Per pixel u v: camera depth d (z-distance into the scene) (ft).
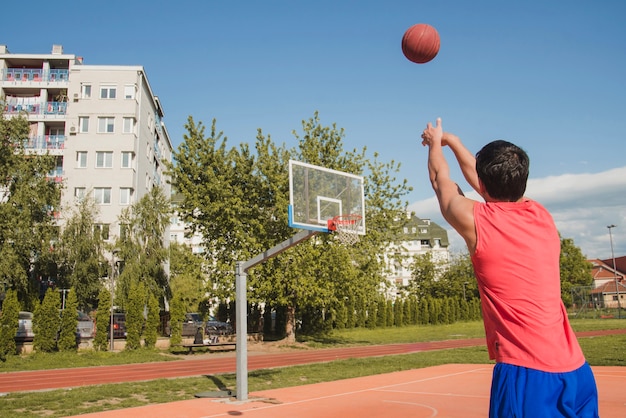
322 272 94.53
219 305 129.39
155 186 129.49
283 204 90.79
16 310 81.87
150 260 123.75
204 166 96.94
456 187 7.76
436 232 311.06
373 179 106.42
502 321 6.94
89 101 147.13
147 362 78.84
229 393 42.73
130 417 33.86
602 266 313.73
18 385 54.85
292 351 94.43
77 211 131.54
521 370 6.72
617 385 43.42
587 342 89.10
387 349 96.84
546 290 6.86
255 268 92.32
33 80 151.02
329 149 99.25
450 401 38.01
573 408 6.61
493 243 6.97
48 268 110.93
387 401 38.34
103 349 89.76
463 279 215.72
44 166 101.71
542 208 7.32
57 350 87.61
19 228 93.61
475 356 74.79
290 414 33.86
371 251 103.04
